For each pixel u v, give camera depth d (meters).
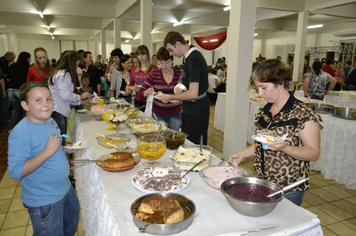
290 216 0.94
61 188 1.36
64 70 2.46
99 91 4.62
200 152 1.46
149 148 1.39
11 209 2.32
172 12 7.93
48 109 1.24
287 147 1.05
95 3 7.19
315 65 4.47
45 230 1.31
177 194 1.00
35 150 1.23
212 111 7.14
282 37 11.66
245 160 3.53
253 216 0.92
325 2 5.81
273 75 1.10
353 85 5.92
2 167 3.25
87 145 1.89
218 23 8.60
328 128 2.93
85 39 16.03
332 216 2.26
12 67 4.12
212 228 0.87
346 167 2.76
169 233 0.82
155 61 4.70
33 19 9.38
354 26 9.08
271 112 1.25
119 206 1.00
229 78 3.25
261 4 5.75
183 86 2.26
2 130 4.76
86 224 1.78
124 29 10.35
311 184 2.85
